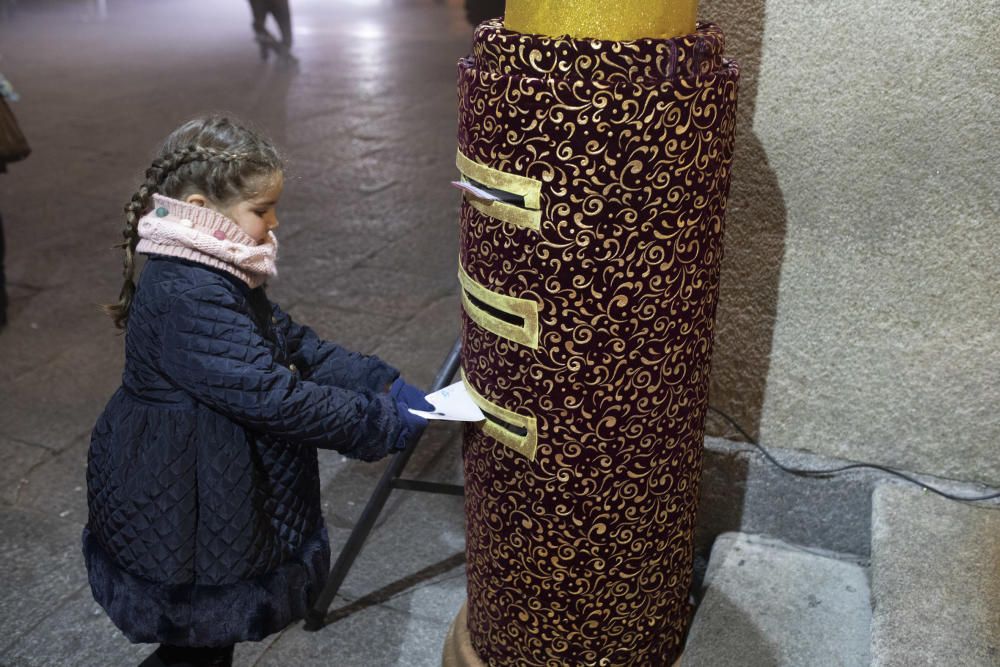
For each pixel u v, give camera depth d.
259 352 1.59
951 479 2.34
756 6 2.04
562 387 1.69
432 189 5.84
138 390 1.66
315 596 1.87
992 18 1.92
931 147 2.06
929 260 2.15
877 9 1.97
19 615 2.48
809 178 2.16
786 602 2.24
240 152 1.59
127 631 1.73
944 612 1.96
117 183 6.06
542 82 1.48
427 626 2.41
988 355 2.20
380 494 2.31
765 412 2.42
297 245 4.97
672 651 2.09
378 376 1.97
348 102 8.05
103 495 1.69
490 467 1.85
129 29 12.69
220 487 1.65
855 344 2.28
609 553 1.85
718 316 2.35
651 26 1.49
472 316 1.75
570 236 1.56
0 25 13.03
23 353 3.91
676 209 1.58
